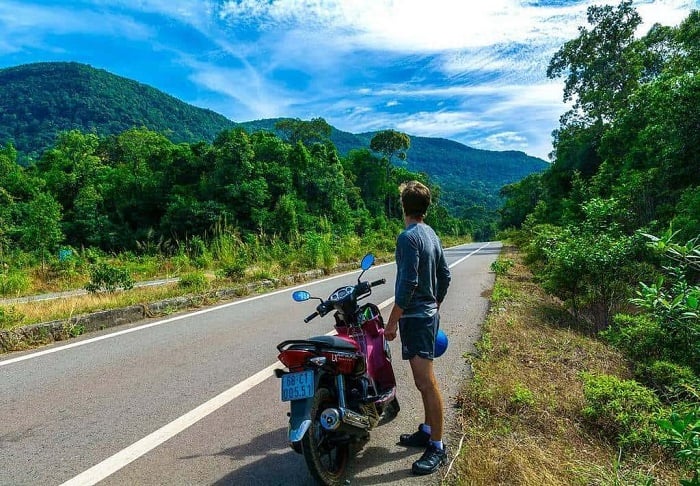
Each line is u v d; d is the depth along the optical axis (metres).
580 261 8.10
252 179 36.25
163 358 6.01
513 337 6.68
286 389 3.04
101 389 4.89
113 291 10.07
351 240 23.72
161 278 15.96
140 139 63.12
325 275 15.85
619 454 3.51
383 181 67.50
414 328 3.38
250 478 3.23
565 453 3.55
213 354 6.18
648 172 15.88
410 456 3.57
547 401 4.39
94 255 18.33
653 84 15.65
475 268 17.62
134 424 4.06
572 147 37.78
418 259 3.31
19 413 4.27
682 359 5.24
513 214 75.81
